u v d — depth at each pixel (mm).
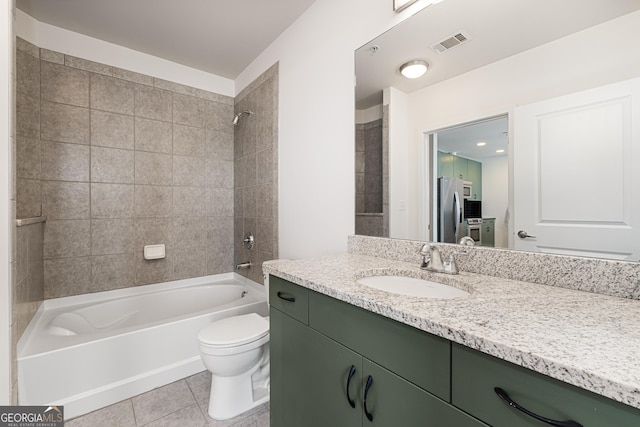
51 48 2035
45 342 1522
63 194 2090
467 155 1132
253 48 2367
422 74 1280
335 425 902
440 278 1041
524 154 979
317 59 1818
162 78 2533
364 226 1553
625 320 616
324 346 946
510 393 514
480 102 1097
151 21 2012
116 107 2311
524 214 977
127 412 1520
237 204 2875
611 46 809
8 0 1180
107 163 2271
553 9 918
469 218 1126
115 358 1617
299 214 2006
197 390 1721
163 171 2547
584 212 854
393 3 1357
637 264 758
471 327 572
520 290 851
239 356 1460
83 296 2176
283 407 1171
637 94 769
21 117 1873
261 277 2461
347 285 912
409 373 682
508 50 1021
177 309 2504
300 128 1980
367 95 1516
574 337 531
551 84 918
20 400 1340
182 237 2656
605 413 419
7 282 1175
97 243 2234
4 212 1168
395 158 1400
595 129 834
